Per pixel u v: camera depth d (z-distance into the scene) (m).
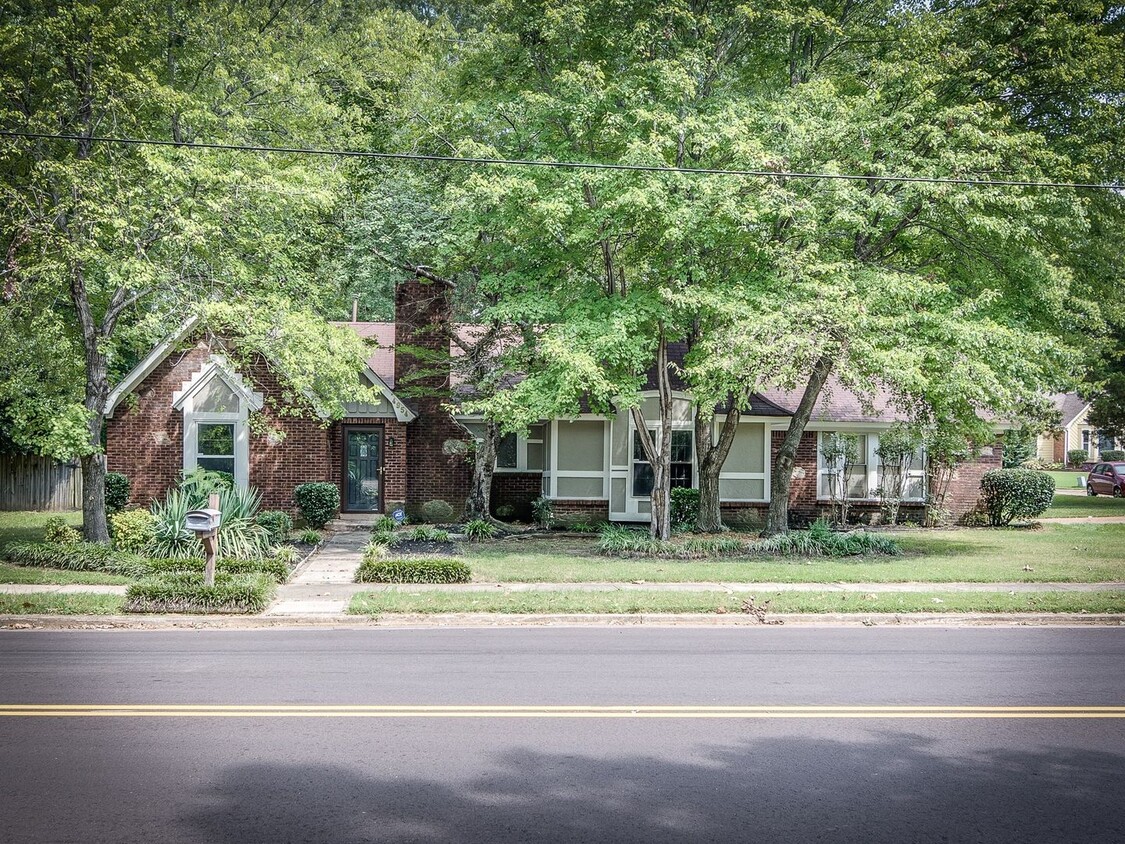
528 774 6.18
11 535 20.59
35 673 9.18
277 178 17.09
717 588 14.58
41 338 15.97
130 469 22.38
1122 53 19.94
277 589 14.54
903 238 19.83
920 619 12.84
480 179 17.22
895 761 6.52
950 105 19.08
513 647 10.71
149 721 7.40
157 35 18.95
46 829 5.20
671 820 5.39
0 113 15.27
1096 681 9.03
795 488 25.16
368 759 6.47
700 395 17.72
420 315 24.94
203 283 16.95
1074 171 18.44
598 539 21.36
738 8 18.08
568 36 18.72
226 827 5.24
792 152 17.59
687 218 16.75
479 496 23.22
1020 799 5.79
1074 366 20.58
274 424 22.58
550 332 17.78
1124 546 20.36
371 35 26.61
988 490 25.25
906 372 16.09
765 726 7.37
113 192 15.96
